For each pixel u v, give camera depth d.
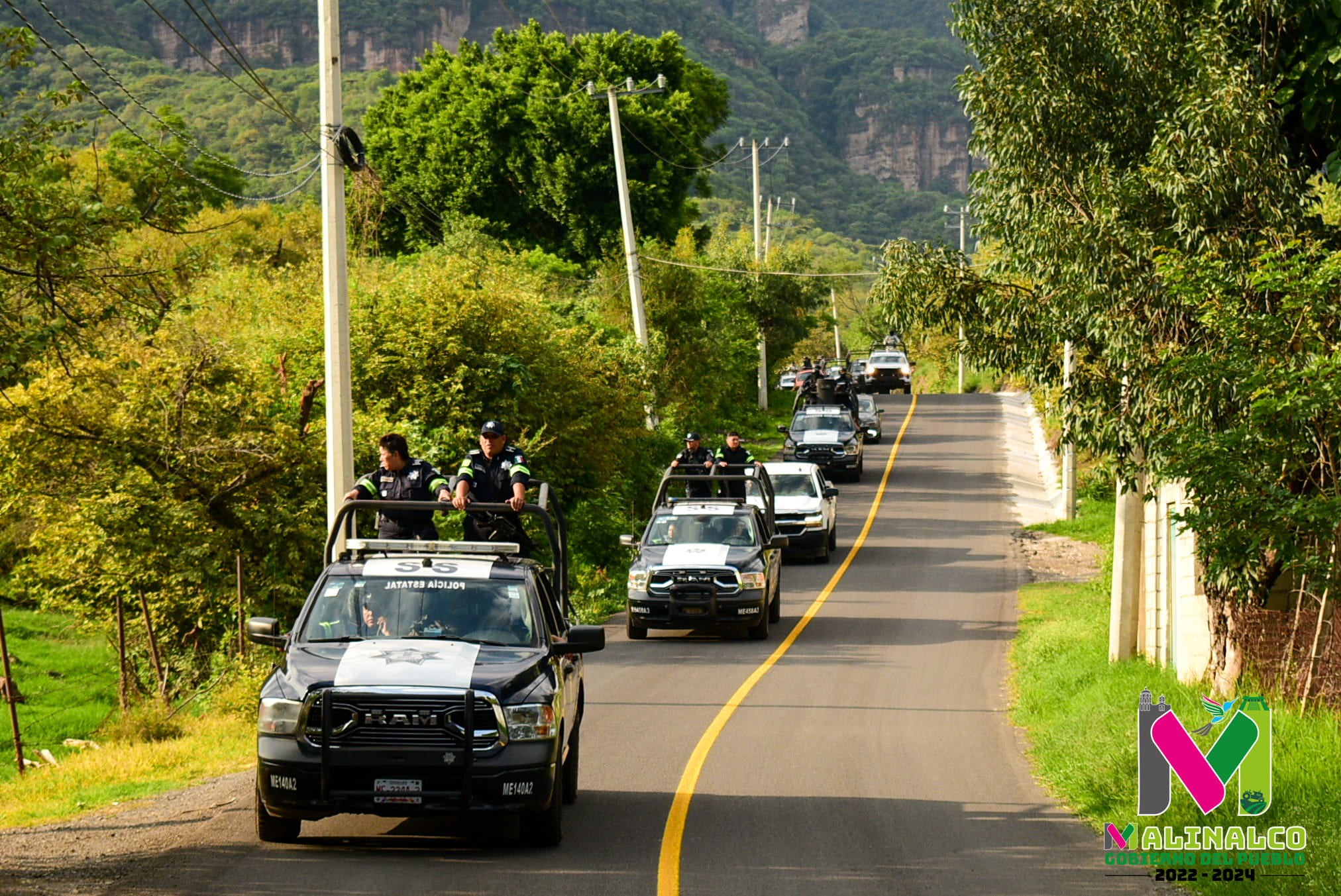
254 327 69.62
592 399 75.75
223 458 57.12
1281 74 33.53
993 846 23.48
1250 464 27.12
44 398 53.75
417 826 24.16
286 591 57.25
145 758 34.59
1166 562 41.22
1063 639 48.91
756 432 160.38
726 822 25.06
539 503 26.88
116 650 71.88
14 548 77.44
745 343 167.38
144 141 37.88
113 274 27.66
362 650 21.95
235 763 32.91
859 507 107.12
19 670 80.56
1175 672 38.88
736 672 46.41
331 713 20.48
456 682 20.78
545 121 150.88
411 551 25.42
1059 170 35.16
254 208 173.88
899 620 60.56
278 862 21.22
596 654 50.88
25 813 27.56
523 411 70.56
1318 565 26.45
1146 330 32.56
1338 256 26.27
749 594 54.00
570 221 152.75
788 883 20.67
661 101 158.38
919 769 30.83
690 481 66.12
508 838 23.33
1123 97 34.97
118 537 55.56
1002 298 36.91
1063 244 33.53
